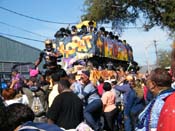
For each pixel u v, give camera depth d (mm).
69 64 19719
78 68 16578
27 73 26562
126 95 12641
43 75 10836
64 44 20109
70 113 7180
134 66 28172
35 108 8836
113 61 23828
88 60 19594
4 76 20250
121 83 15227
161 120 2613
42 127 3738
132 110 12250
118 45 24359
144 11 28297
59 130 3752
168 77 4711
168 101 2617
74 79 11438
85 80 10570
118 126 14094
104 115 13000
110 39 23078
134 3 28156
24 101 8773
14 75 12391
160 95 4023
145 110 4219
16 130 3910
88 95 10414
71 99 7270
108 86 13148
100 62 21281
